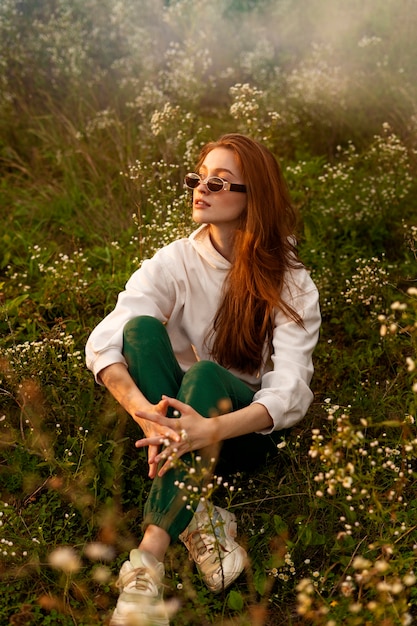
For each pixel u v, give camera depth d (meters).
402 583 2.26
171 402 2.38
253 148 2.81
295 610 2.38
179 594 2.39
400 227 4.62
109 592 2.41
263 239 2.80
